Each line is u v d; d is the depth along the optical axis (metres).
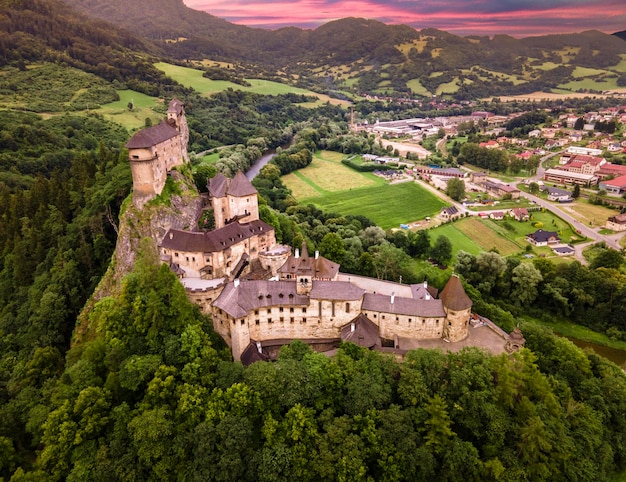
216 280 114.62
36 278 137.12
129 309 101.12
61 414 83.00
